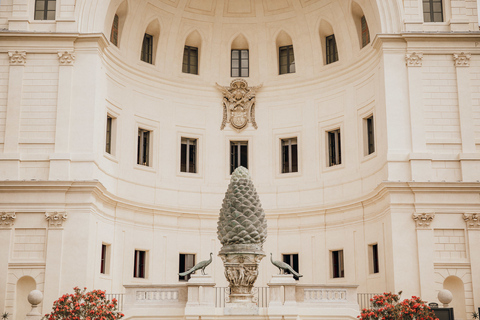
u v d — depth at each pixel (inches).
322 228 1305.4
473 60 1182.9
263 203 1364.4
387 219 1136.2
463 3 1211.2
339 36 1333.7
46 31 1177.4
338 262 1286.9
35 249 1103.6
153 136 1339.8
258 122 1403.8
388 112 1160.8
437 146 1152.2
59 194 1114.1
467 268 1098.1
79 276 1087.0
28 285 1101.1
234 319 923.4
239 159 1405.0
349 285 965.2
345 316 943.7
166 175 1343.5
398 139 1152.8
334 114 1330.0
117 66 1270.9
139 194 1290.6
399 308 881.5
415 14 1199.6
